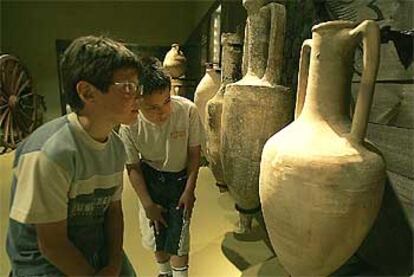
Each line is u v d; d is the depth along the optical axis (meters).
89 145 0.81
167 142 1.40
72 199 0.82
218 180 2.55
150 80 1.24
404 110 1.23
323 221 1.04
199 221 2.18
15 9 4.80
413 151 1.19
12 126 4.32
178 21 5.08
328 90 1.10
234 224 2.14
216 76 3.00
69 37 4.88
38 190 0.73
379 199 1.08
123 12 4.87
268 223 1.21
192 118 1.46
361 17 1.46
